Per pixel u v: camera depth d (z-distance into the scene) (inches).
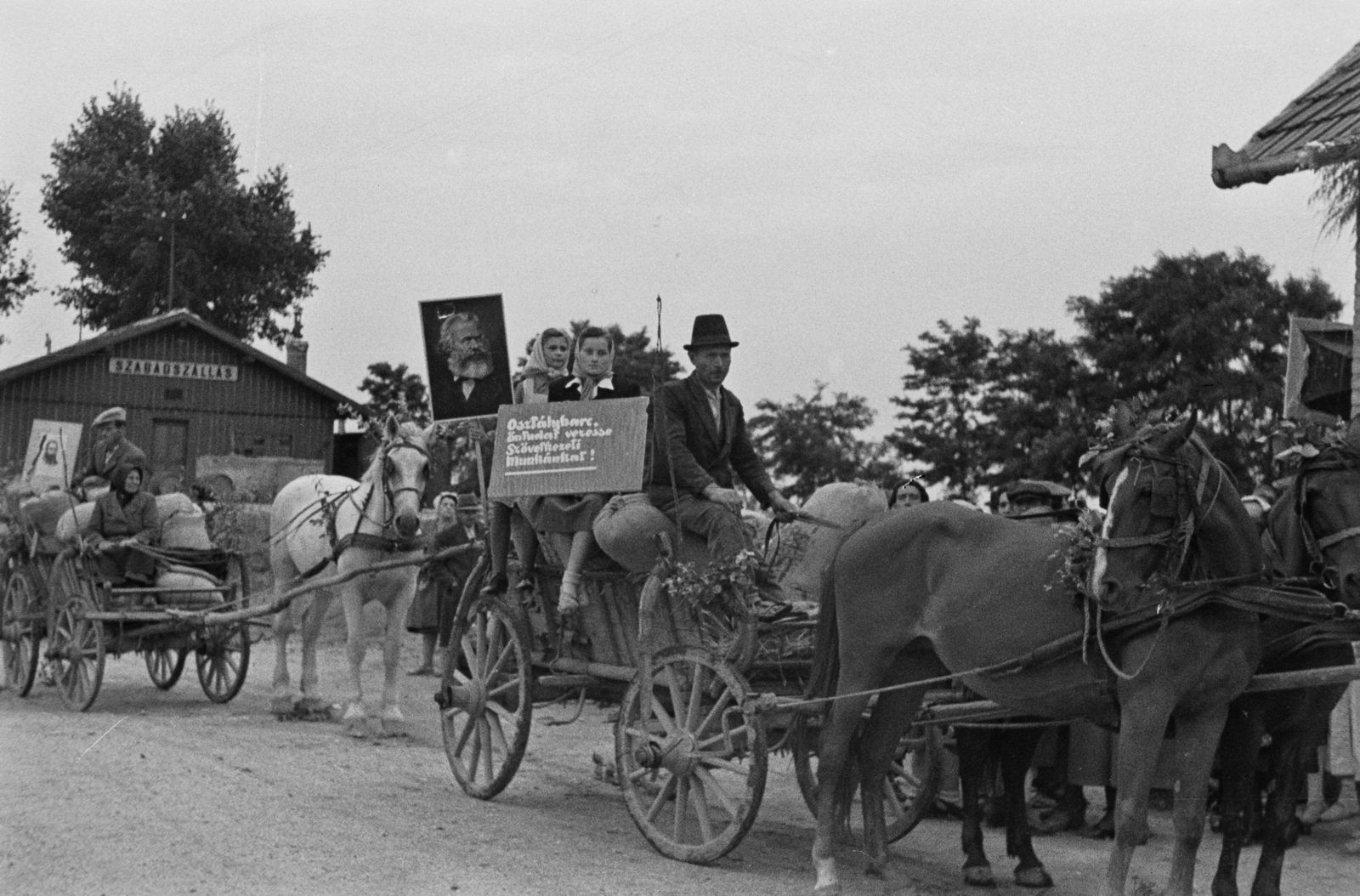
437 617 673.0
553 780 434.9
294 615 553.3
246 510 885.8
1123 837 267.0
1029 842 320.8
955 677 300.2
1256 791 343.9
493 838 341.1
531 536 383.6
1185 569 273.1
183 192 1583.4
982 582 295.9
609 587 360.8
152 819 345.1
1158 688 267.7
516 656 391.5
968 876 317.4
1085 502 293.7
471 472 637.3
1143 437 274.7
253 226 1615.4
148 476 589.6
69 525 574.2
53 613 577.3
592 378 374.6
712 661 323.9
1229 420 963.3
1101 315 1085.1
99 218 1598.2
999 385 1216.8
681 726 333.7
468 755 458.9
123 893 281.6
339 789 396.2
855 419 1373.0
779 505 355.3
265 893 283.0
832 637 315.3
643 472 345.4
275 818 351.6
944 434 1256.2
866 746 322.7
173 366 1433.3
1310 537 290.4
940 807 410.3
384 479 501.7
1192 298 1037.2
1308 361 477.4
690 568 327.6
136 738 470.3
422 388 1678.2
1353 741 366.6
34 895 280.5
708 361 351.6
